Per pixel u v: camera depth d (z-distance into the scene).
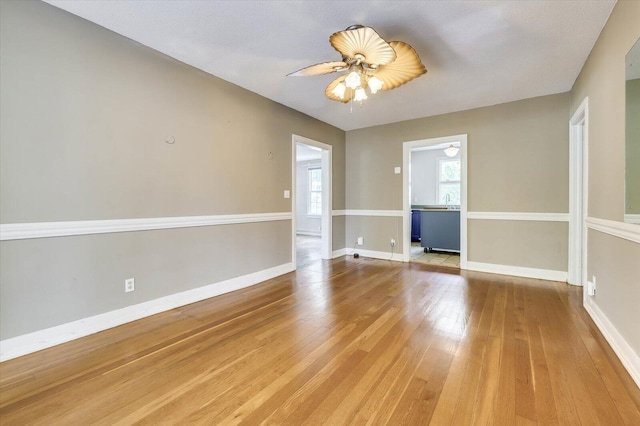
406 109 4.21
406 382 1.61
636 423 1.30
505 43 2.46
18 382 1.63
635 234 1.65
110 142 2.33
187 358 1.87
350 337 2.15
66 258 2.11
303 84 3.34
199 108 2.97
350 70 2.21
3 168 1.84
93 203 2.24
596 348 1.96
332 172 5.14
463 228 4.26
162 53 2.65
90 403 1.46
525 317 2.50
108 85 2.31
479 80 3.21
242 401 1.47
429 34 2.33
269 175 3.82
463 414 1.37
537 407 1.41
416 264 4.63
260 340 2.11
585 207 2.74
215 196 3.14
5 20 1.84
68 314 2.12
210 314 2.61
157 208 2.64
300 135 4.36
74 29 2.12
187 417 1.36
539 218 3.75
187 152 2.87
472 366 1.76
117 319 2.38
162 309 2.68
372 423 1.32
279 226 3.99
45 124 2.00
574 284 3.48
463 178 4.23
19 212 1.90
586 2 1.96
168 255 2.74
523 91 3.54
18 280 1.91
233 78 3.19
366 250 5.31
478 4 1.98
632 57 1.74
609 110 2.12
